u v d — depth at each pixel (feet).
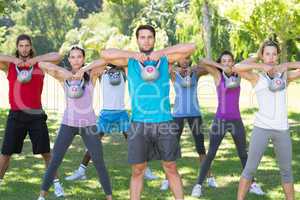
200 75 22.67
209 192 21.91
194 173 25.77
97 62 19.06
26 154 31.32
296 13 58.95
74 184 23.35
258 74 18.42
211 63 20.84
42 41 228.84
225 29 124.47
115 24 212.64
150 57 17.01
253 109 54.90
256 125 18.33
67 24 232.32
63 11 232.32
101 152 19.17
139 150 16.94
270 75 18.20
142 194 21.62
